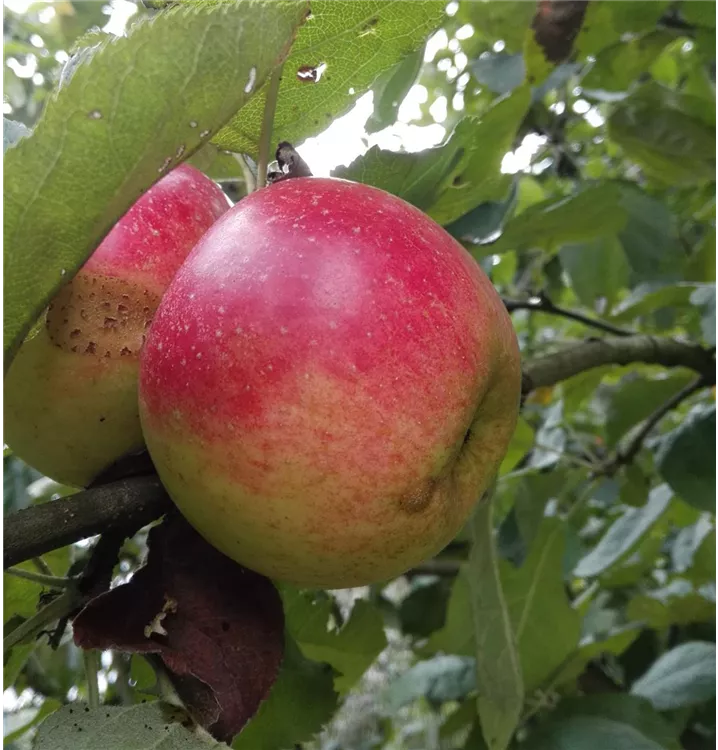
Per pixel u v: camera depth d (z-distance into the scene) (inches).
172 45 3.2
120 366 4.6
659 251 10.0
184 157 3.8
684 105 9.7
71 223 3.6
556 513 12.2
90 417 4.7
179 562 4.6
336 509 3.8
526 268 13.6
